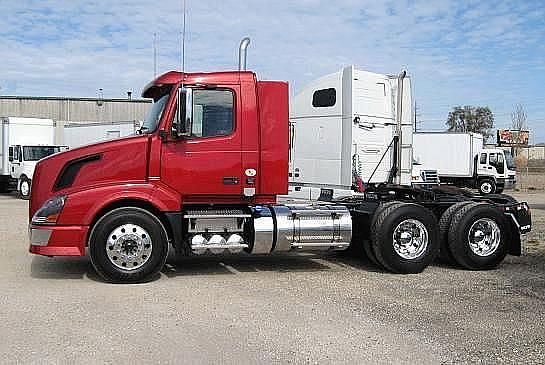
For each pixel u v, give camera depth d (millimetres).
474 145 35000
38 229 8047
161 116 8398
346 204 9734
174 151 8367
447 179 36062
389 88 12109
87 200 8062
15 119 26938
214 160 8469
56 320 6273
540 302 7320
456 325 6266
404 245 9211
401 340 5727
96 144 8398
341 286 8188
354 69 11648
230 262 10039
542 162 74688
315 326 6168
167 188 8367
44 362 5000
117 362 5023
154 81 8531
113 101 51250
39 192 8398
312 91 12305
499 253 9531
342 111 11805
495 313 6770
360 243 9531
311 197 12273
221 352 5324
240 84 8562
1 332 5828
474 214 9438
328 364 5062
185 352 5309
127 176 8312
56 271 8938
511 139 61781
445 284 8391
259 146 8609
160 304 7020
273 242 8844
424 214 9211
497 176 34719
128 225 8086
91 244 8031
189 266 9617
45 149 26562
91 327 6035
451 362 5141
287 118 8719
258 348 5445
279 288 7996
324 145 12109
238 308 6875
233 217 8680
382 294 7699
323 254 11016
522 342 5707
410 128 12289
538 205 23984
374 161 11945
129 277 8102
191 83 8414
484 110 79500
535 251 11445
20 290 7648
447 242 9531
